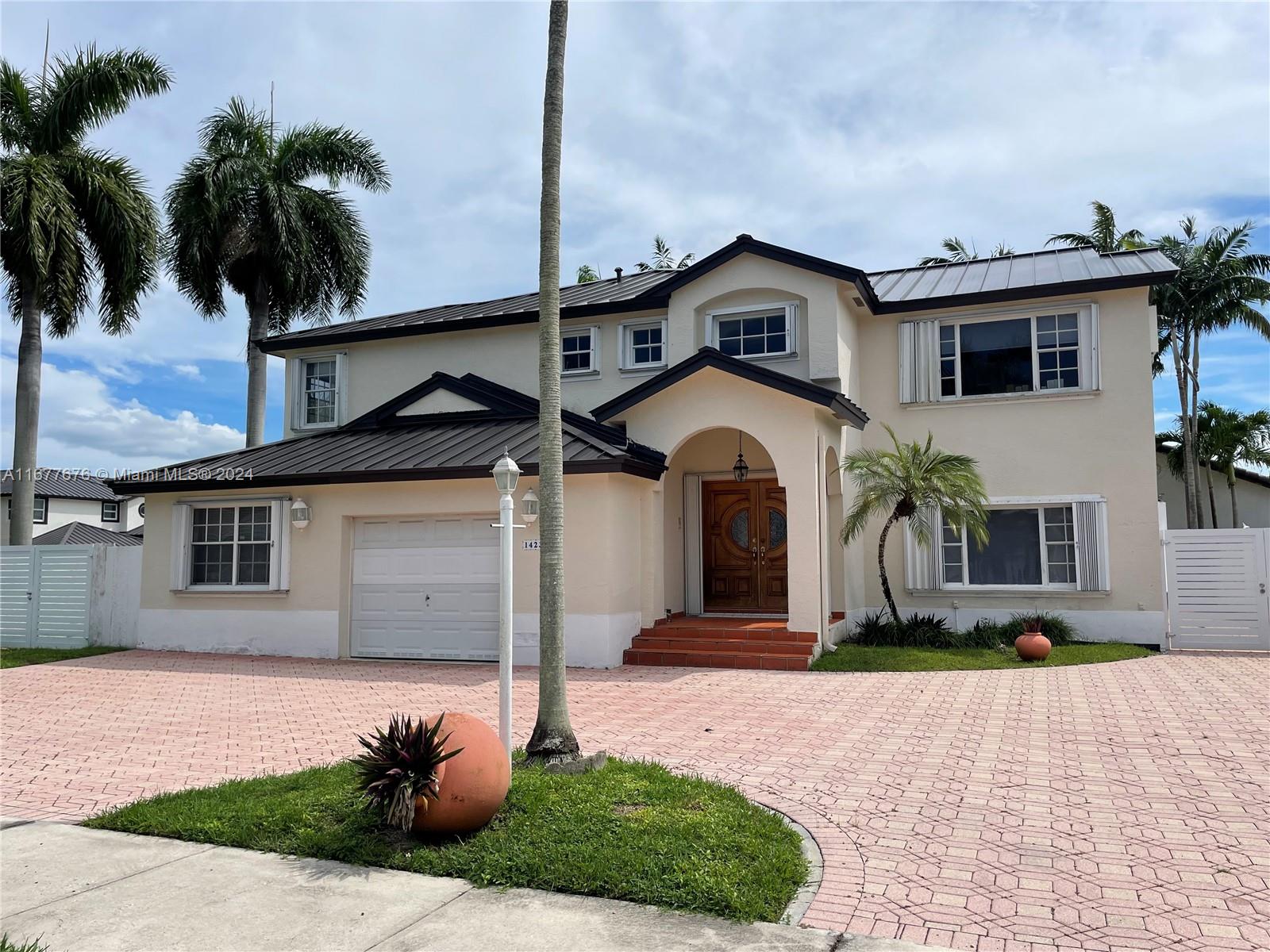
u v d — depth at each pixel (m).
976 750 8.09
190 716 10.15
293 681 12.67
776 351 16.77
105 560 17.06
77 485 42.12
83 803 6.78
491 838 5.48
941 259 34.81
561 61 7.87
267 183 24.23
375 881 5.07
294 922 4.51
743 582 16.94
